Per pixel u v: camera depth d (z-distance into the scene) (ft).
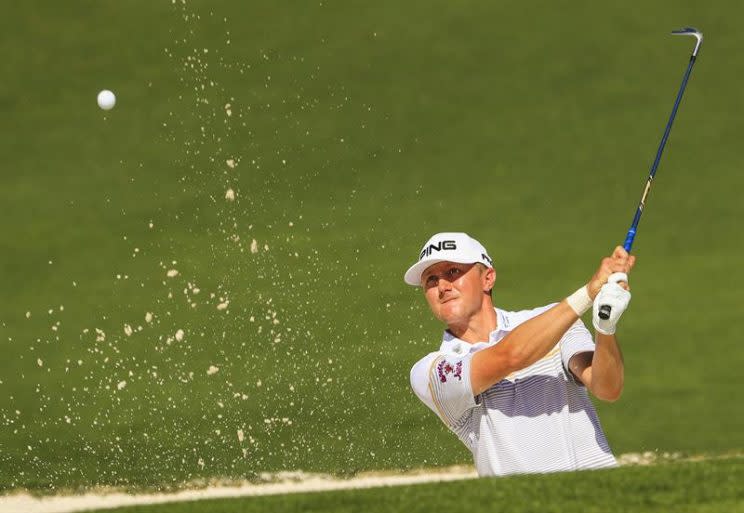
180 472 82.84
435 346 118.32
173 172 180.86
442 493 41.93
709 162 184.24
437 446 88.94
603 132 195.21
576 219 166.30
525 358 46.68
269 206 168.45
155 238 157.58
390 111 202.28
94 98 207.21
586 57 219.61
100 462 85.66
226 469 83.51
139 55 222.07
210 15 236.84
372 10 237.25
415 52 222.07
